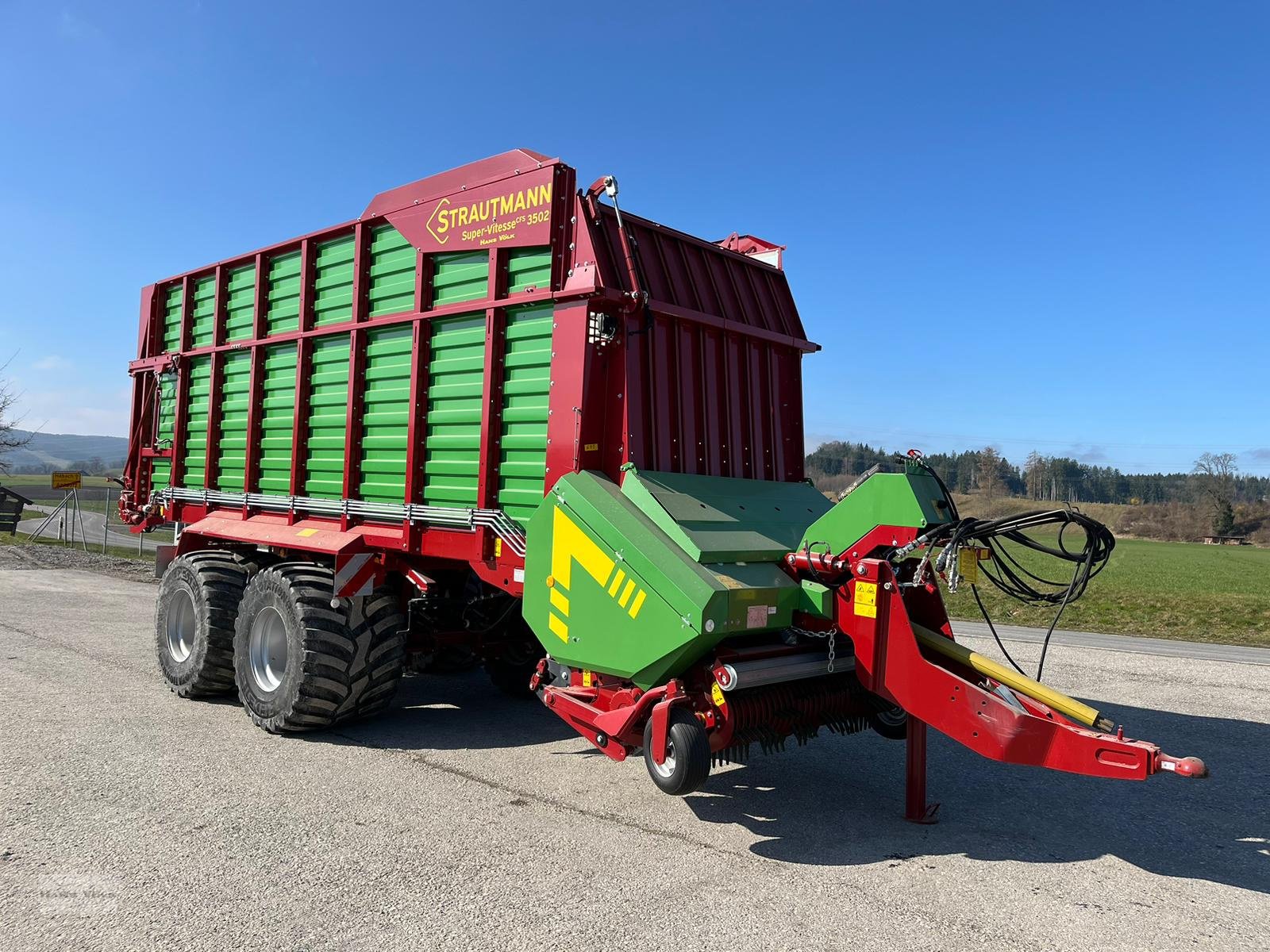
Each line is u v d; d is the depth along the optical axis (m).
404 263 5.45
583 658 4.24
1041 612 14.84
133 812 4.11
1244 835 4.19
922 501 3.97
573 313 4.51
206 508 7.15
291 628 5.45
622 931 3.03
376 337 5.62
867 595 4.06
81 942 2.88
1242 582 24.83
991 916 3.23
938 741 5.93
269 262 6.58
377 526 5.54
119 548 24.66
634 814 4.28
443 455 5.15
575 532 4.30
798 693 4.39
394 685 5.80
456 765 5.05
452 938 2.96
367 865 3.56
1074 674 8.49
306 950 2.86
